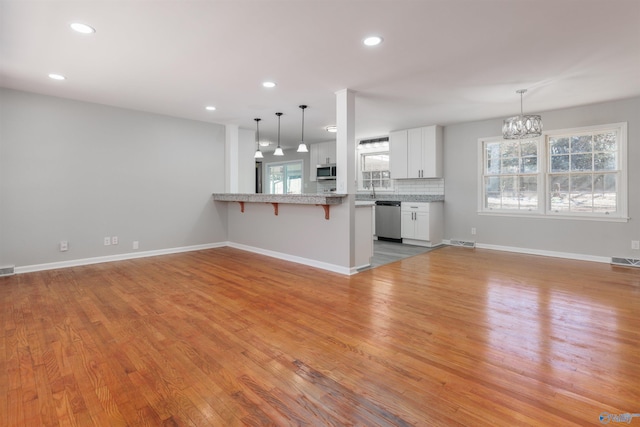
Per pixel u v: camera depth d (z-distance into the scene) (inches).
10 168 157.8
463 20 94.7
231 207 239.9
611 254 183.9
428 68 130.4
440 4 86.4
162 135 208.5
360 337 94.6
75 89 157.2
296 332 97.9
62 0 83.1
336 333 97.2
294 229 192.2
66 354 84.5
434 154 241.6
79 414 62.1
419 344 90.2
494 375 74.9
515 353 84.7
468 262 189.2
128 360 81.8
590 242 190.5
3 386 70.7
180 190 218.2
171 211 214.7
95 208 183.8
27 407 63.9
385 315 110.6
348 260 163.6
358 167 306.7
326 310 115.1
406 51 115.1
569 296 128.0
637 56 119.5
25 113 160.7
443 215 251.4
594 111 185.6
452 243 247.1
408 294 132.2
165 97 170.1
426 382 72.5
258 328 100.5
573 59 122.1
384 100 175.3
